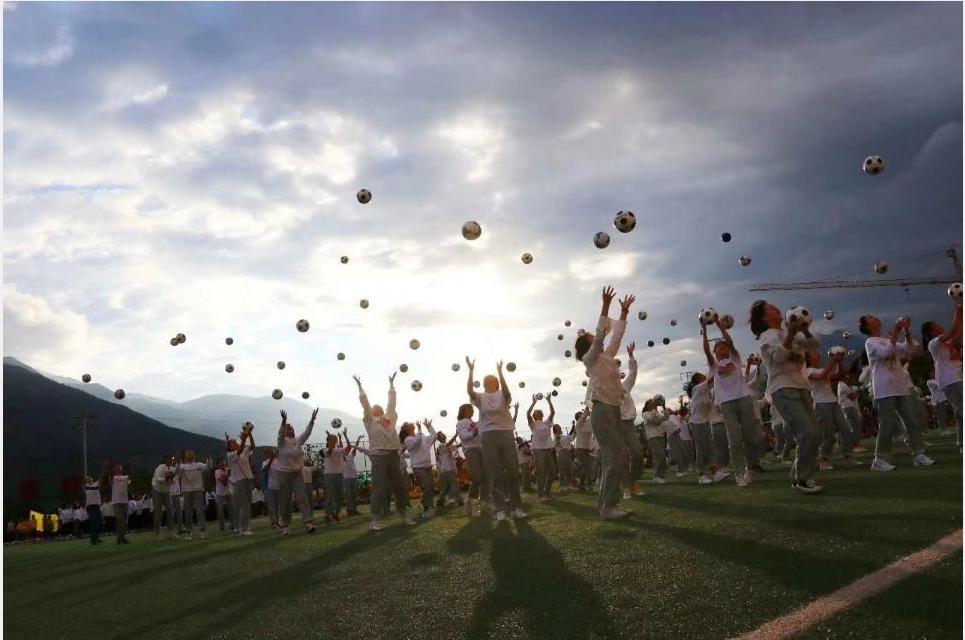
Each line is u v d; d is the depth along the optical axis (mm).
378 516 10250
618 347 7719
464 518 10703
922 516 5051
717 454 11812
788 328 7379
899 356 9148
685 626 3383
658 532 6027
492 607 4242
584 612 3859
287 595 5484
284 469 11867
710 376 11609
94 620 5516
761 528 5453
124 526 15953
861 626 3027
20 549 17812
